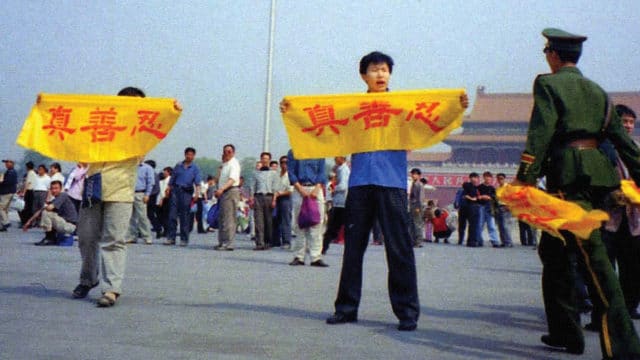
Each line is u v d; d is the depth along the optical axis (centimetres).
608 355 388
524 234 2059
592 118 415
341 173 1243
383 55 536
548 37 436
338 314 509
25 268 830
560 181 411
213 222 1369
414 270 495
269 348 414
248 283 739
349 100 525
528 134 410
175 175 1409
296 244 1014
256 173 1363
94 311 534
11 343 414
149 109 593
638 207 416
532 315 575
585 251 399
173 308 554
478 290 750
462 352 420
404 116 516
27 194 1917
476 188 1962
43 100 593
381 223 503
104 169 580
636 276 564
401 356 403
